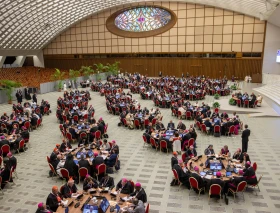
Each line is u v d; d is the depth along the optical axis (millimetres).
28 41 46281
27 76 42000
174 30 41656
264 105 23281
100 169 10195
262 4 26578
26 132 14359
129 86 34188
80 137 14453
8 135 14320
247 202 8914
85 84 36188
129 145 14672
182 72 42938
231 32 38375
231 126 15695
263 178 10578
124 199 7652
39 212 7023
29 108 19750
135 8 43531
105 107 24297
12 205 8984
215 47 39812
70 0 36281
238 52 38625
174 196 9383
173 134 13914
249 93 29188
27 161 12625
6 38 40906
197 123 17125
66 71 47875
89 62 49469
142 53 44750
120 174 11102
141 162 12320
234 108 22250
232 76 38125
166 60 43500
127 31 45156
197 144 14617
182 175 9648
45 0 33875
